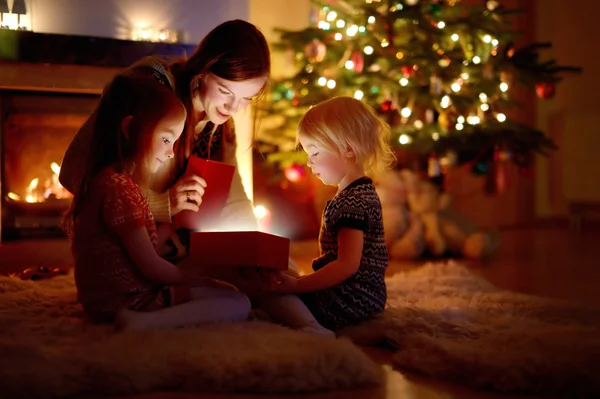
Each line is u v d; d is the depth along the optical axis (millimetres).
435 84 2936
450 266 2156
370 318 1477
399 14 2857
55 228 2727
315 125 1467
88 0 2549
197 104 1666
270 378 1060
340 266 1407
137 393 1046
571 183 4887
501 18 3352
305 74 3014
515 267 2629
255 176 3525
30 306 1588
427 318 1425
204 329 1312
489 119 3146
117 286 1383
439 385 1111
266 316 1494
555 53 4840
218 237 1353
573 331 1307
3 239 2660
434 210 2932
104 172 1399
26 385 997
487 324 1408
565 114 4887
